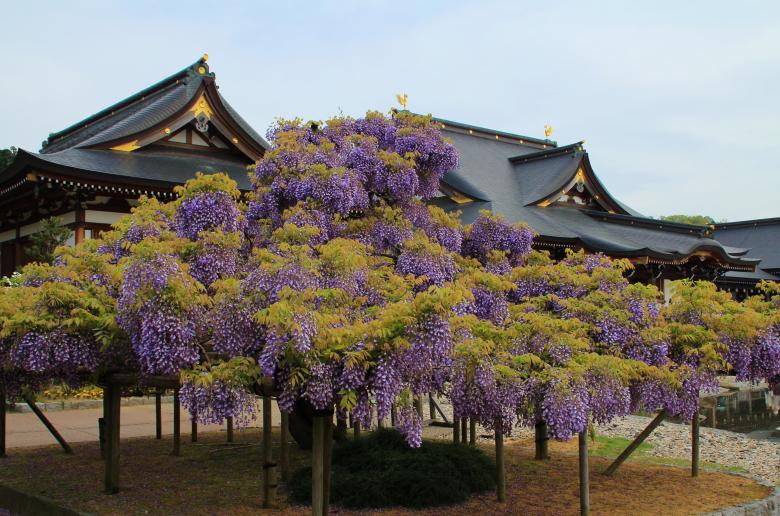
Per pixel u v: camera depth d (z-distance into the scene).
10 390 8.39
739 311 10.11
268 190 10.38
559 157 31.92
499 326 8.85
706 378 9.04
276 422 14.74
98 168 19.08
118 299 7.19
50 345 7.32
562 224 27.92
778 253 47.56
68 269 8.42
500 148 35.50
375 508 8.23
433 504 8.30
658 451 12.60
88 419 15.19
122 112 27.05
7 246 24.39
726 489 9.48
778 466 11.62
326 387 6.21
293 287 6.97
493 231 11.97
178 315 6.82
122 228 9.02
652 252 26.62
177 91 24.36
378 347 6.32
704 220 75.62
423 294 6.33
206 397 6.39
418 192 11.73
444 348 6.32
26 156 17.83
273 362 6.15
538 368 7.77
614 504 8.59
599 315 8.96
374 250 10.38
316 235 9.03
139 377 7.93
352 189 10.18
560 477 9.99
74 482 9.48
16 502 8.96
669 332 9.16
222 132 22.47
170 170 20.48
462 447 9.93
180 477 9.69
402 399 6.54
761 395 22.36
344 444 9.95
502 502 8.55
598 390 7.63
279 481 9.38
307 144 11.09
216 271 8.21
